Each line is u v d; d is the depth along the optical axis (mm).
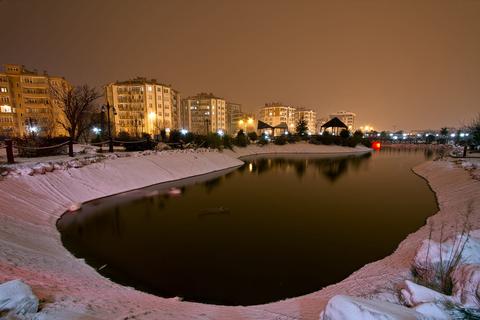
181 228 9289
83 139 38406
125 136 28906
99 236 8461
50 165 12297
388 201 13250
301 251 7492
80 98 28781
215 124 91062
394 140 76438
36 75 52781
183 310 4234
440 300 3301
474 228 7176
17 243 6066
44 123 44625
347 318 2508
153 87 61875
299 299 5008
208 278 6070
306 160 33312
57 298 3395
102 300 3857
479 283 3279
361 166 27609
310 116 122375
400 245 7711
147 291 5496
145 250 7492
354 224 9750
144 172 16969
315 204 12703
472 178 13297
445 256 4375
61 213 10273
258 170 24359
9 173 10414
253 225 9641
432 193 15133
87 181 13227
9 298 2604
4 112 50375
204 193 14734
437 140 68625
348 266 6613
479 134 29766
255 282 5906
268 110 111438
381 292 4363
